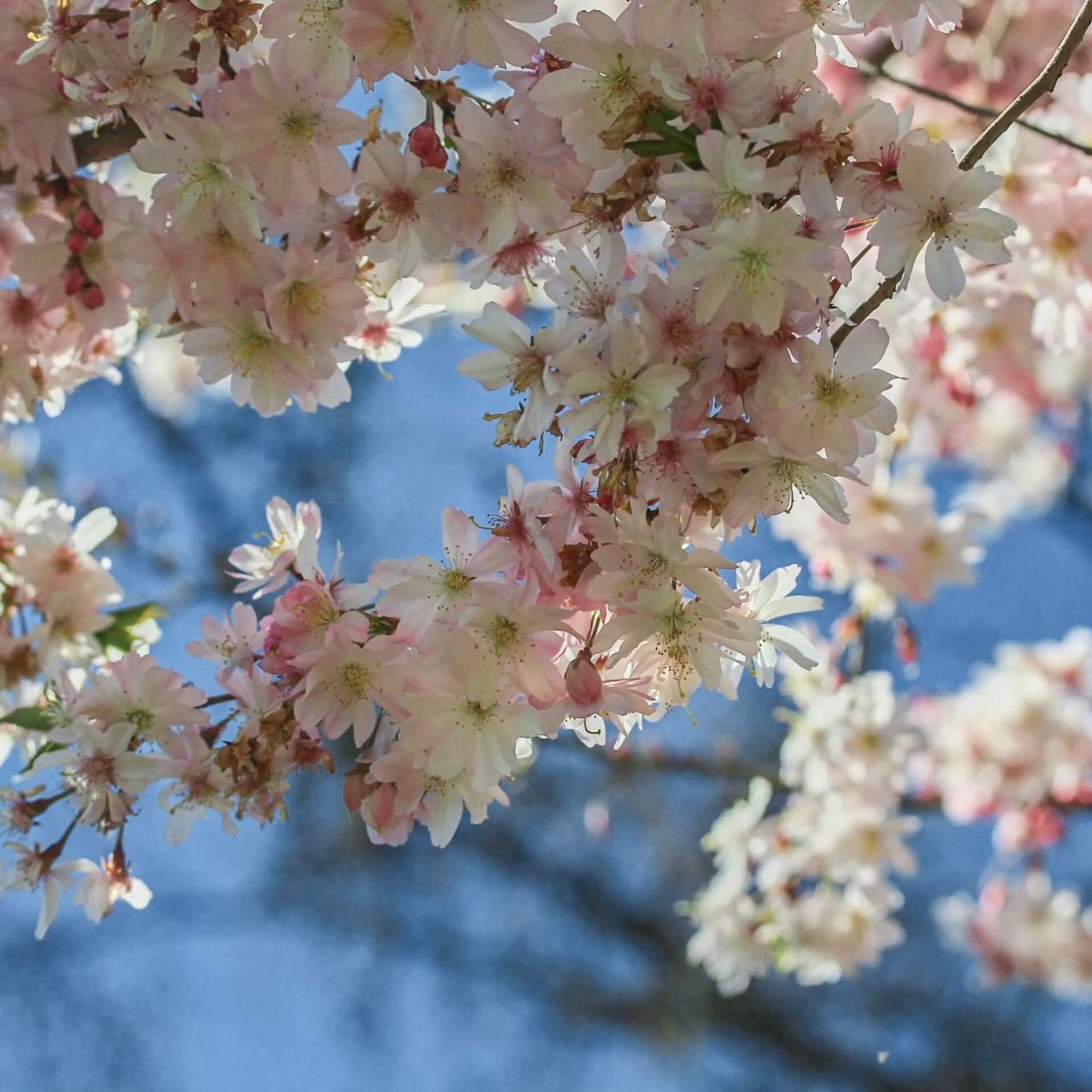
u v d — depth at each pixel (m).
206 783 1.27
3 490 2.14
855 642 1.94
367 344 1.34
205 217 1.24
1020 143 1.45
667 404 1.18
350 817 1.24
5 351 1.34
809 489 1.20
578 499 1.21
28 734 1.36
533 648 1.21
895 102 1.59
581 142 1.21
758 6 1.21
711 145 1.18
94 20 1.25
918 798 2.21
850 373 1.20
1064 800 2.16
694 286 1.19
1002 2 1.68
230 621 1.26
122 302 1.31
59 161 1.29
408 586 1.22
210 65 1.24
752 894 2.22
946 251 1.21
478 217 1.25
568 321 1.20
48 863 1.30
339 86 1.23
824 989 3.71
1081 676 2.20
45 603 1.36
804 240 1.18
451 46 1.23
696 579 1.20
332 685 1.22
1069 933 2.44
